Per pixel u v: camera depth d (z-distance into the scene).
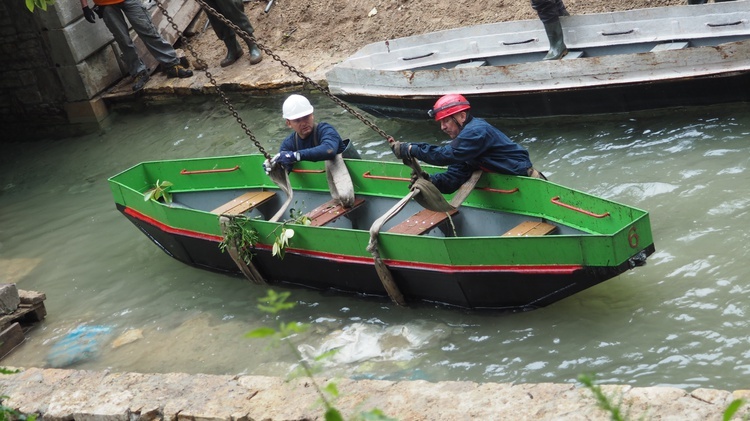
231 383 6.25
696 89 9.50
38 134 14.23
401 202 7.65
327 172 8.55
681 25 10.48
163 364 7.57
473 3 12.98
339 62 12.41
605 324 6.80
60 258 9.98
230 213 8.67
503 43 11.47
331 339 7.36
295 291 8.30
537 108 10.26
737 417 4.81
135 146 12.87
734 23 10.09
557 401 5.31
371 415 3.82
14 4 13.35
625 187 8.70
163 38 13.90
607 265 6.57
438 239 7.12
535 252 6.84
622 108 9.95
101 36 13.95
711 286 6.92
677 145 9.20
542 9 10.55
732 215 7.76
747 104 9.53
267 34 14.03
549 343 6.76
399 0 13.48
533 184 7.53
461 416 5.35
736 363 6.08
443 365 6.77
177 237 8.87
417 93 10.58
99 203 11.30
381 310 7.73
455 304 7.46
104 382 6.58
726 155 8.78
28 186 12.41
